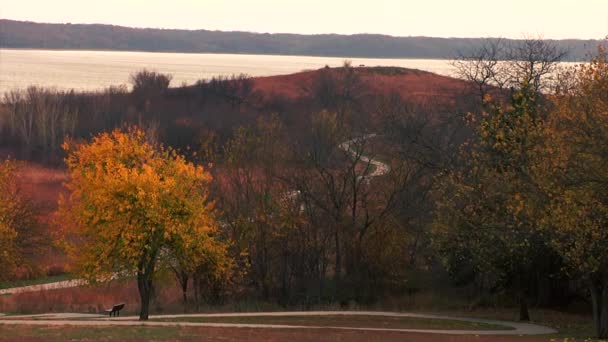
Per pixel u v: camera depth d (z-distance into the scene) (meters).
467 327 36.78
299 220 56.12
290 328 33.97
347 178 57.56
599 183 28.27
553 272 42.53
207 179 43.59
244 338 28.83
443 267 51.19
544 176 31.00
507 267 41.84
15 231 58.50
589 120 28.62
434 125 61.88
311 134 60.28
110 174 40.69
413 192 56.62
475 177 41.03
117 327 31.92
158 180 40.72
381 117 63.38
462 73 67.56
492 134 41.56
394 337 30.17
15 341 26.64
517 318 42.69
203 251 43.12
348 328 34.62
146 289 40.78
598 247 29.89
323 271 56.09
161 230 40.47
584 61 34.84
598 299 34.41
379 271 55.78
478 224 39.88
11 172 65.62
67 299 54.91
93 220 40.12
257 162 57.62
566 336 32.28
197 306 52.62
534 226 34.78
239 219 55.97
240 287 56.97
